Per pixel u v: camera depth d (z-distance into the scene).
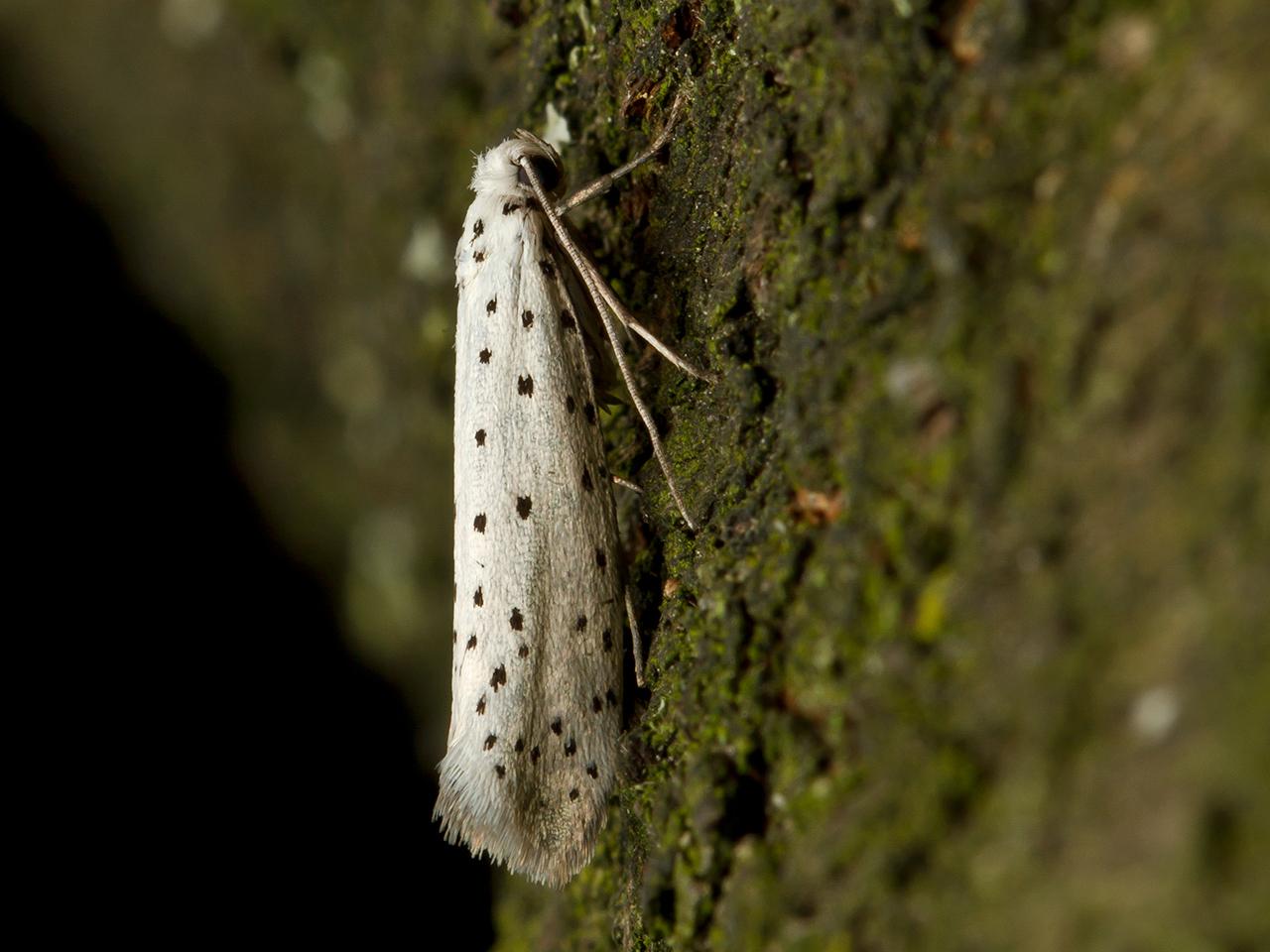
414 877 0.08
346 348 0.08
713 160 0.05
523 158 0.05
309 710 0.08
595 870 0.05
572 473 0.05
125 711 0.08
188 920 0.08
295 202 0.08
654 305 0.05
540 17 0.05
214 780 0.08
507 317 0.05
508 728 0.05
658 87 0.05
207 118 0.08
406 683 0.08
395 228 0.06
